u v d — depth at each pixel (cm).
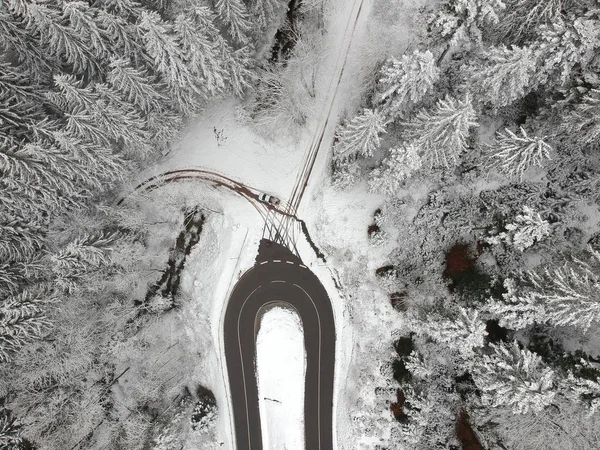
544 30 2108
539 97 2581
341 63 2888
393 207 2933
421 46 2622
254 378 3073
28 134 2402
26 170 2303
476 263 2809
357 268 3038
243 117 3034
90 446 3019
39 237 2661
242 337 3078
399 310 2964
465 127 2147
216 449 3039
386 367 2997
